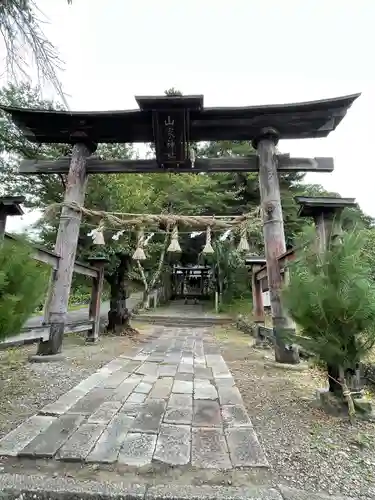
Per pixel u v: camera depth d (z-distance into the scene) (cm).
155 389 314
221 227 612
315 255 270
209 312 1409
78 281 909
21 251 270
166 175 1335
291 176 1451
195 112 497
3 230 338
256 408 261
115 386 321
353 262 235
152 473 162
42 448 184
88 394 292
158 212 1244
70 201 522
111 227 623
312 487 152
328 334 237
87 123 540
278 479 159
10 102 815
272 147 520
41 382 324
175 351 551
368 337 234
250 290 1519
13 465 168
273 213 487
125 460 173
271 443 198
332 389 258
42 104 731
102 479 157
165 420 232
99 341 622
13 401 265
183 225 625
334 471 167
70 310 1188
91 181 877
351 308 226
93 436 202
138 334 775
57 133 559
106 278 761
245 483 155
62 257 495
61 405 260
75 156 543
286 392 306
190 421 231
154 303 1523
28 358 427
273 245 475
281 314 440
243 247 593
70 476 158
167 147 514
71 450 182
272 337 484
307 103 484
